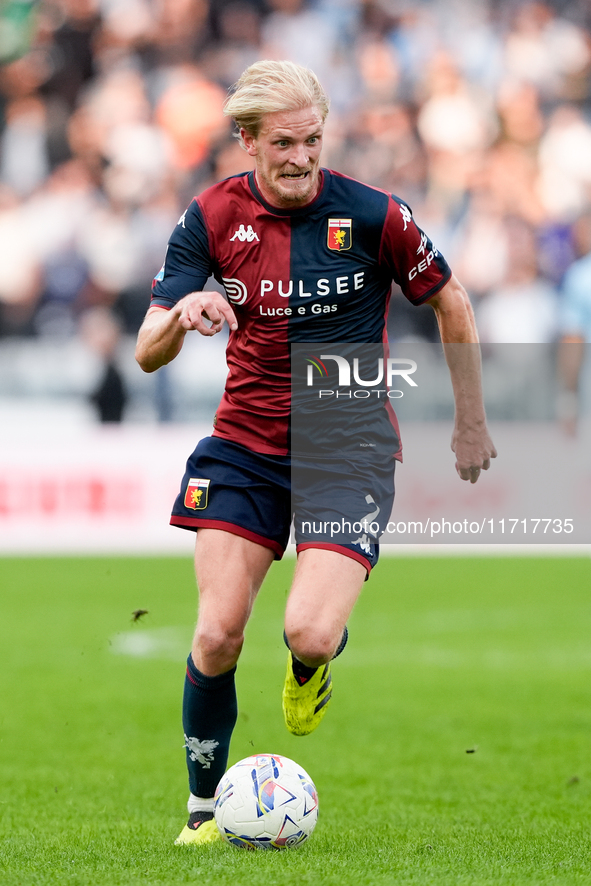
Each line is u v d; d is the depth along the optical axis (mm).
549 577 45844
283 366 13844
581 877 11492
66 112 66625
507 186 64312
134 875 11523
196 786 13898
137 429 51812
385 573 47562
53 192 63406
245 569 13539
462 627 34312
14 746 20578
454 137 65438
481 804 16328
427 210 63562
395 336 56500
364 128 65188
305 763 19453
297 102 12695
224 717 13695
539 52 68500
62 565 47469
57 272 60969
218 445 14055
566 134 66500
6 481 51344
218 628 13156
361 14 68688
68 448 51531
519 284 61281
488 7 69250
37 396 53531
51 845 13484
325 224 13547
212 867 11719
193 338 53781
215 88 66625
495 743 20797
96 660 29422
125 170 63938
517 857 12562
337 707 24234
